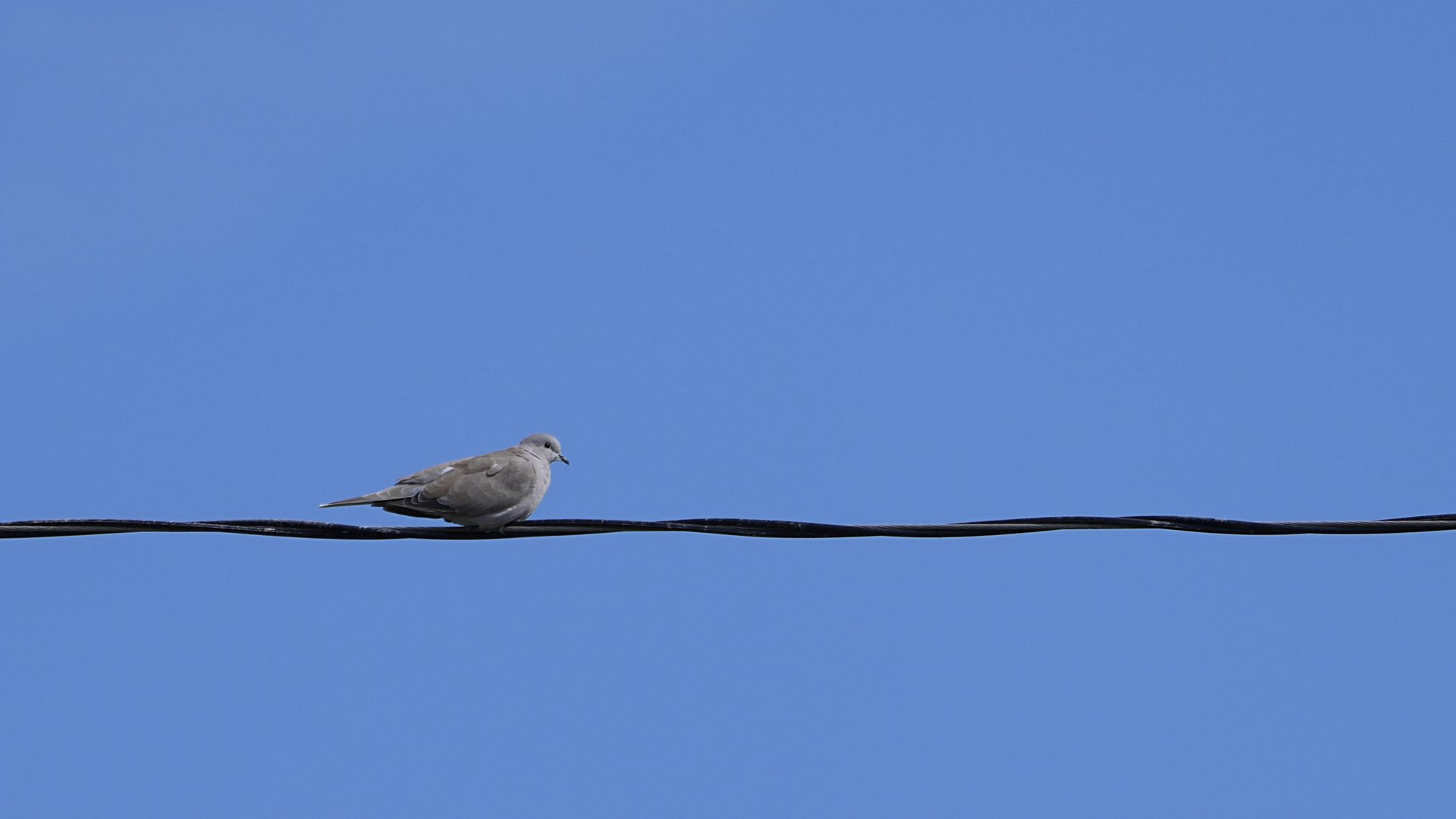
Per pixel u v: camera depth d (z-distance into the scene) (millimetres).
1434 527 13164
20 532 12617
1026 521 13359
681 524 13438
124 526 12797
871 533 13305
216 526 13000
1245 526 13281
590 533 13602
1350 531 13266
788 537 13391
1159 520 13305
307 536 13281
